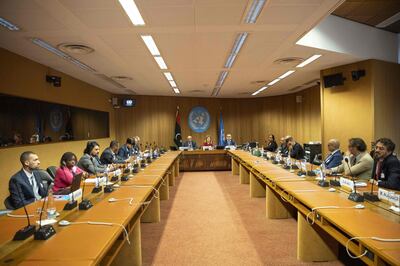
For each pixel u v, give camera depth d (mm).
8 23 3859
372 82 6145
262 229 4098
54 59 5828
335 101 6879
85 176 4129
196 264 3053
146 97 11992
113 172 4598
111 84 9078
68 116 7531
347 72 6594
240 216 4730
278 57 5871
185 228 4180
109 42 4672
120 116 11617
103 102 10227
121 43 4734
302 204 3131
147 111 11992
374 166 3945
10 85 5250
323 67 6906
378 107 6203
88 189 3410
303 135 10953
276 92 11594
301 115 11117
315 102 9883
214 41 4703
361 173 3996
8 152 5172
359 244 1901
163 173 4816
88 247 1723
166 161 6699
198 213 4934
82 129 8398
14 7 3344
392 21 5980
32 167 3543
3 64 5074
